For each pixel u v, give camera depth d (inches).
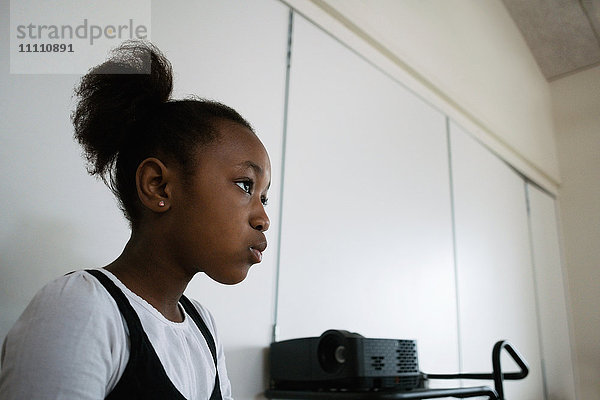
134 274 25.7
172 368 24.2
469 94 108.3
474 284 97.0
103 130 27.9
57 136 39.3
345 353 43.5
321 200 64.0
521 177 132.9
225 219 25.2
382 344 45.6
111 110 27.9
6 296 34.6
